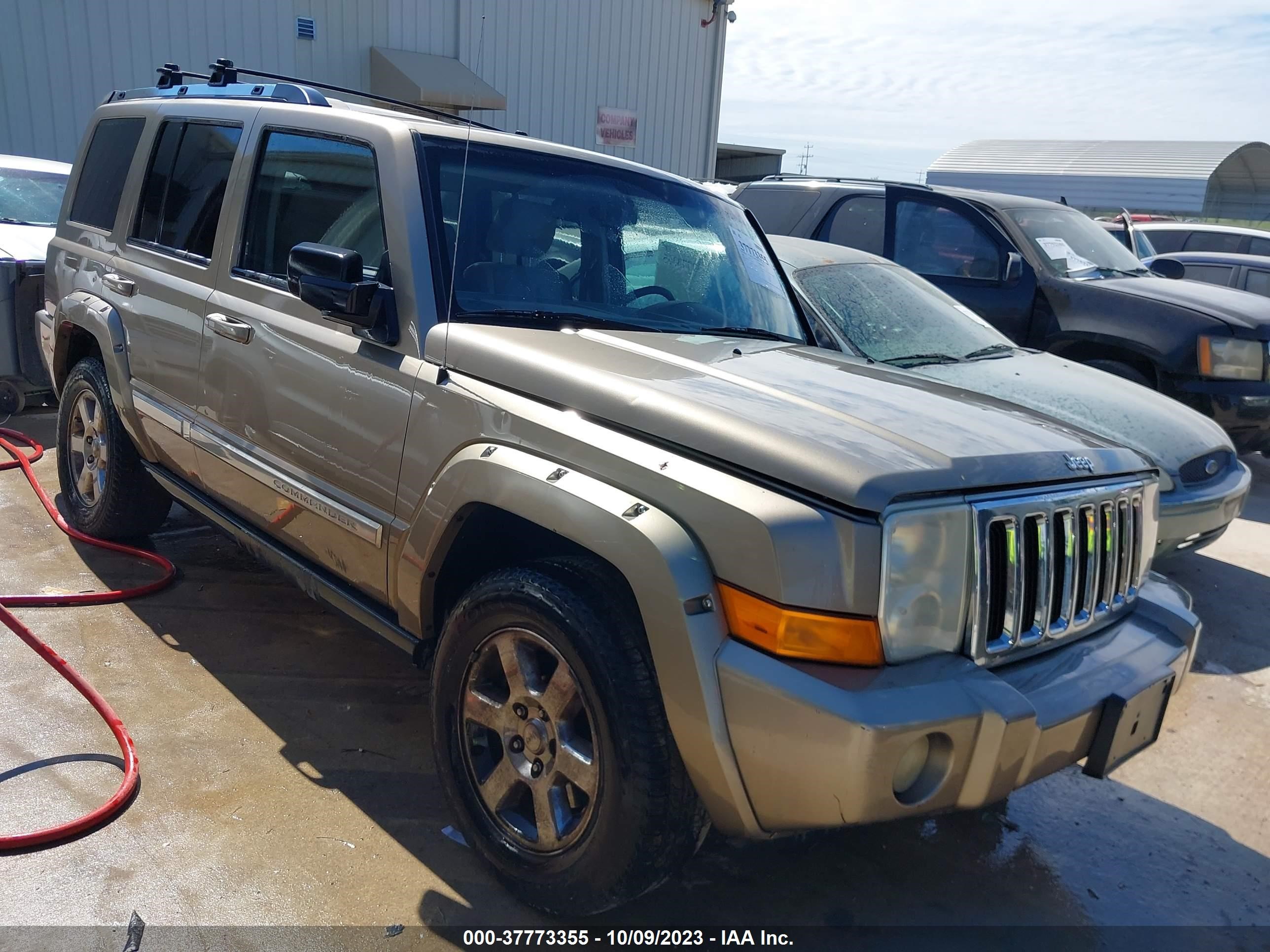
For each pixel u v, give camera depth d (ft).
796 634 7.00
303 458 10.70
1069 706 7.70
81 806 9.50
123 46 41.50
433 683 9.25
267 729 11.26
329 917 8.38
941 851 10.36
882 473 7.20
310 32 46.34
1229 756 12.99
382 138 10.46
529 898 8.52
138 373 13.83
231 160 12.72
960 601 7.55
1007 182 100.37
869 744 6.69
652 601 7.34
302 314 10.81
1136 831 11.10
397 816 9.88
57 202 26.43
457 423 9.02
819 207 25.81
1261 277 38.09
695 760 7.36
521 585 8.30
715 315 11.84
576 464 8.15
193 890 8.53
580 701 8.06
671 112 63.10
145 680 12.02
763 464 7.36
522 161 11.19
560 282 10.77
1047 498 8.13
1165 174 91.50
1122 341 22.18
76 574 14.87
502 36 53.21
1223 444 16.96
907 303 18.78
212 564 15.78
